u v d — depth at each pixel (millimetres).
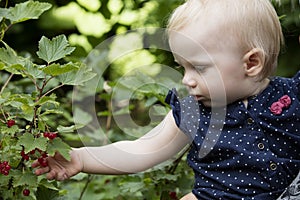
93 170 2057
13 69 1942
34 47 4664
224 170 1998
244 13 1959
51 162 2002
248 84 2000
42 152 1954
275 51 2027
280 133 1989
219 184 1998
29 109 1897
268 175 1962
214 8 1961
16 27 4574
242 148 1972
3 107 2070
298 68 3869
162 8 4285
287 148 1995
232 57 1953
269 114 1995
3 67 1919
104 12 4488
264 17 1982
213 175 2008
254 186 1967
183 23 1976
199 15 1963
